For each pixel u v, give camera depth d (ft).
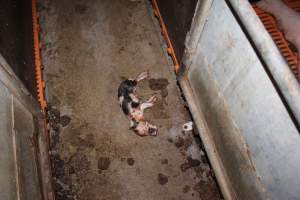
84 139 8.66
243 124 5.31
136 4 10.87
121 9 10.75
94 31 10.33
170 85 9.45
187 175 8.33
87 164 8.37
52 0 10.87
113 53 9.95
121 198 8.04
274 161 4.65
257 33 3.84
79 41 10.14
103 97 9.25
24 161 6.24
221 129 6.41
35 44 9.11
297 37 6.96
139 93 9.30
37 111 7.75
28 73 7.66
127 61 9.84
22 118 6.67
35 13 9.85
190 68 7.25
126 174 8.29
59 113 8.98
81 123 8.87
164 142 8.68
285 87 3.52
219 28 5.12
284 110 3.93
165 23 8.85
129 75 9.62
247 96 4.87
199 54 6.38
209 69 6.12
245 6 4.02
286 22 7.18
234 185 6.53
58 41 10.12
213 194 8.13
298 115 3.39
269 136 4.56
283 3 7.43
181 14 6.92
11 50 6.62
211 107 6.64
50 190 7.16
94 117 8.96
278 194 4.91
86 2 10.86
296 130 3.81
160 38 10.20
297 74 6.57
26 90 7.02
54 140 8.64
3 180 5.13
